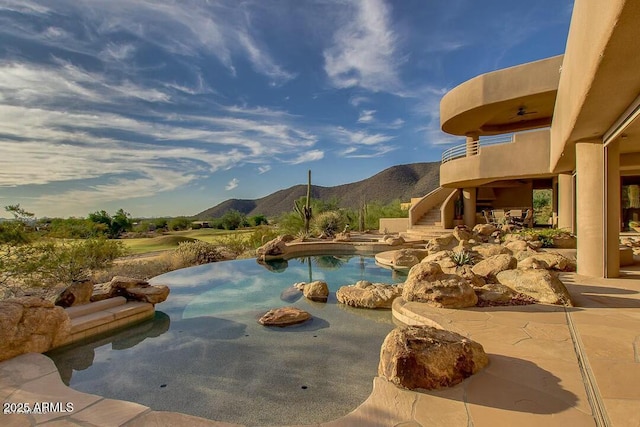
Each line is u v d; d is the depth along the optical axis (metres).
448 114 18.94
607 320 5.27
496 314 5.75
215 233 34.91
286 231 24.19
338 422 2.92
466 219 20.66
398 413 3.00
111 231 29.88
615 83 4.86
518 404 3.05
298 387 4.30
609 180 8.45
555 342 4.46
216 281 11.05
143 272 12.41
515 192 25.75
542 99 16.30
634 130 7.71
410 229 21.81
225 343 5.84
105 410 3.29
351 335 6.09
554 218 20.62
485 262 8.30
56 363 5.15
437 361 3.43
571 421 2.77
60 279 10.10
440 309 6.14
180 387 4.38
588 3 4.38
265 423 3.58
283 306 8.12
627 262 10.16
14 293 8.77
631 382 3.30
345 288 8.48
